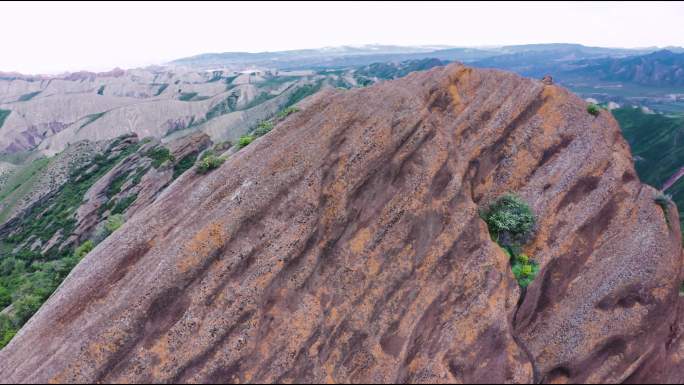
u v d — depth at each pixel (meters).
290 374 21.92
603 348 27.47
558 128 33.22
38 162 126.56
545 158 32.59
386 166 27.19
